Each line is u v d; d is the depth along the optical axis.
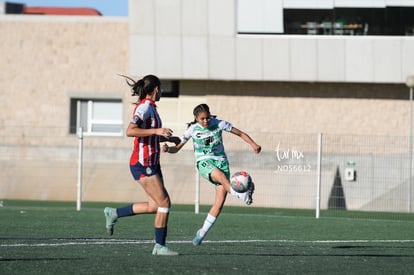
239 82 68.19
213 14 65.94
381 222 41.72
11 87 70.25
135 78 67.00
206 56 66.19
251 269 19.69
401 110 67.50
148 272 18.64
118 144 68.50
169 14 66.00
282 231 34.12
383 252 25.14
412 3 66.00
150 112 21.75
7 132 69.25
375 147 55.25
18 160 61.00
